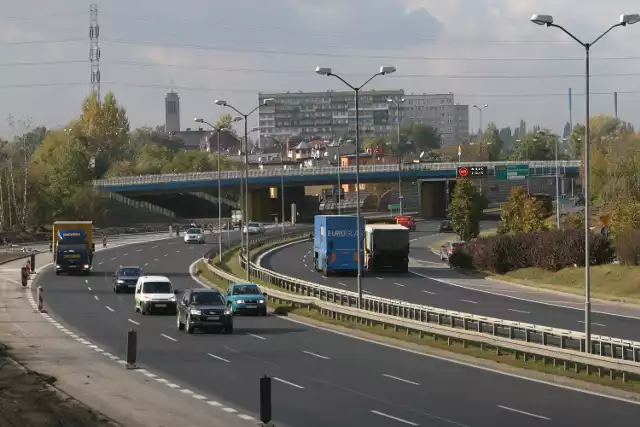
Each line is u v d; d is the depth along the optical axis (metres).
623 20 52.47
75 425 37.00
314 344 60.38
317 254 117.44
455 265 121.81
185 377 47.91
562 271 101.12
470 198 146.50
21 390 44.78
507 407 38.75
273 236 182.00
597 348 50.56
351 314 69.31
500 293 93.06
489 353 53.38
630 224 107.44
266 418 34.22
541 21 53.38
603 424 35.06
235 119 121.50
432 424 35.47
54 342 62.38
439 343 57.56
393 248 115.56
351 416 37.19
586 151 53.50
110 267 132.50
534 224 128.62
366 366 50.78
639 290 88.00
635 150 168.12
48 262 142.50
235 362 52.69
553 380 45.81
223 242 181.25
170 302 79.81
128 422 37.75
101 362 53.53
